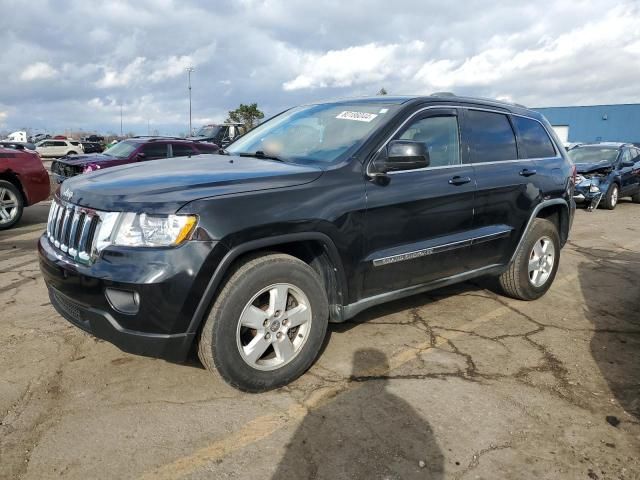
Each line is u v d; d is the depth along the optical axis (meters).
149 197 2.86
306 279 3.25
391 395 3.23
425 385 3.37
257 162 3.67
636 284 5.87
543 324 4.52
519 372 3.59
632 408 3.16
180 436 2.77
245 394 3.20
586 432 2.90
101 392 3.19
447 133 4.21
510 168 4.63
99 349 3.76
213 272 2.84
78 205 3.10
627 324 4.57
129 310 2.80
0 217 8.75
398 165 3.51
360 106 4.16
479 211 4.30
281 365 3.24
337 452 2.67
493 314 4.71
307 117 4.37
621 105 45.62
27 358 3.61
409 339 4.08
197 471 2.51
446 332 4.26
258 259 3.08
